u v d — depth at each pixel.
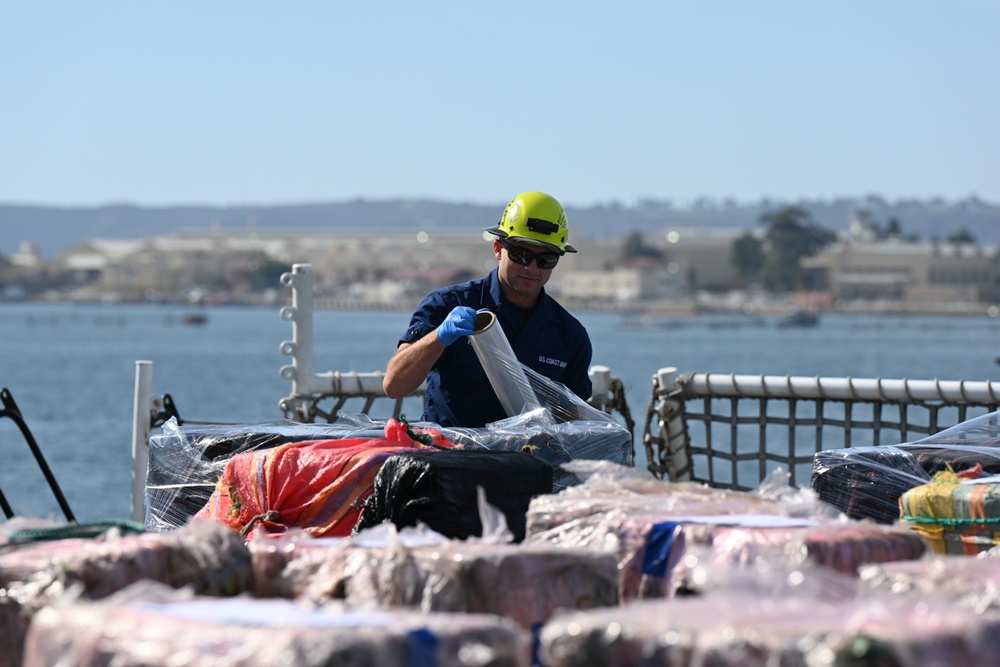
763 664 4.10
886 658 4.00
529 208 12.16
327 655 4.12
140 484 15.46
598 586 5.84
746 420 15.55
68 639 4.43
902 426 14.69
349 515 9.03
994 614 4.64
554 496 7.18
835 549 6.02
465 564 5.71
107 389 145.25
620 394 16.16
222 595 5.96
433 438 10.22
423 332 12.10
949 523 8.09
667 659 4.25
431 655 4.30
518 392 11.32
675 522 6.52
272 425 11.35
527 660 4.75
